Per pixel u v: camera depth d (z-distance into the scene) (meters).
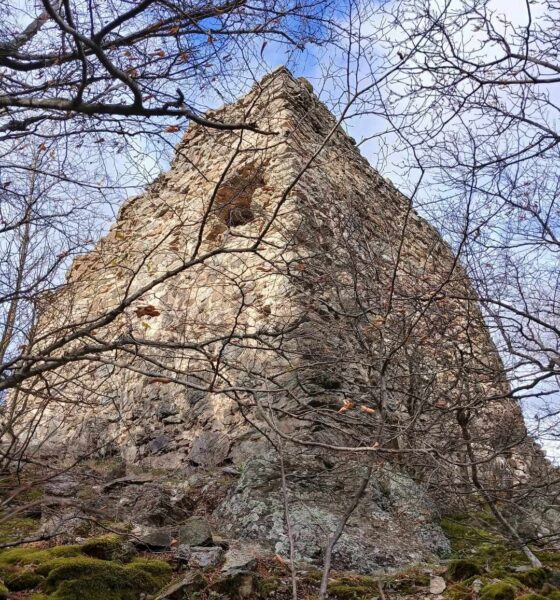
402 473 4.76
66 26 2.62
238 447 5.30
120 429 6.61
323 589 2.79
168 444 6.06
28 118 3.54
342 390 4.87
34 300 4.01
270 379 3.80
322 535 3.79
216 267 6.78
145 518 3.99
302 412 4.15
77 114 3.55
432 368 5.24
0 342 4.11
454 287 5.63
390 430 4.72
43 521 3.88
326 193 6.74
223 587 3.08
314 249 5.78
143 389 6.72
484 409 5.95
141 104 3.06
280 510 3.99
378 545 3.88
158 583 3.12
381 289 5.61
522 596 3.13
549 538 4.53
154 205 8.54
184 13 3.23
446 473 4.48
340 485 4.43
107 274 8.00
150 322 7.06
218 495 4.57
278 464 4.40
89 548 3.33
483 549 4.25
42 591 2.93
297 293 5.57
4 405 4.51
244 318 6.07
